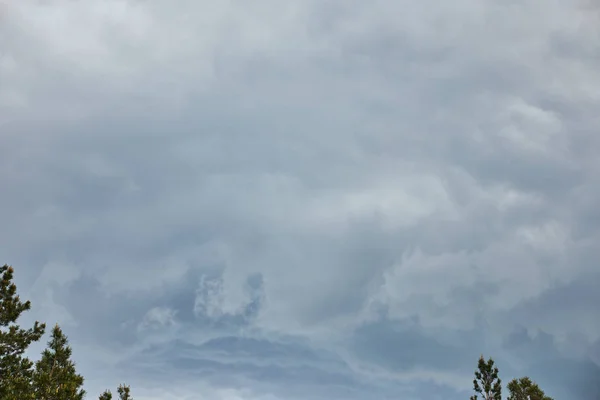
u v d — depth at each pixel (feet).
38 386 96.32
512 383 150.00
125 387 133.39
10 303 104.68
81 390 102.94
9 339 102.27
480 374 145.48
